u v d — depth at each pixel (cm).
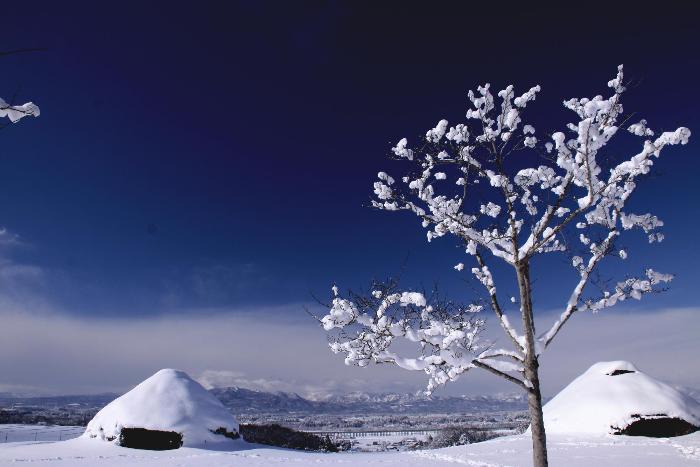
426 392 952
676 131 738
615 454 2364
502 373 912
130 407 4419
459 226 959
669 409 3597
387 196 999
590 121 744
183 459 3162
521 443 3109
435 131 954
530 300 927
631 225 901
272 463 2898
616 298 933
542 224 908
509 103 910
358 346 908
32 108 438
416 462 2542
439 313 936
